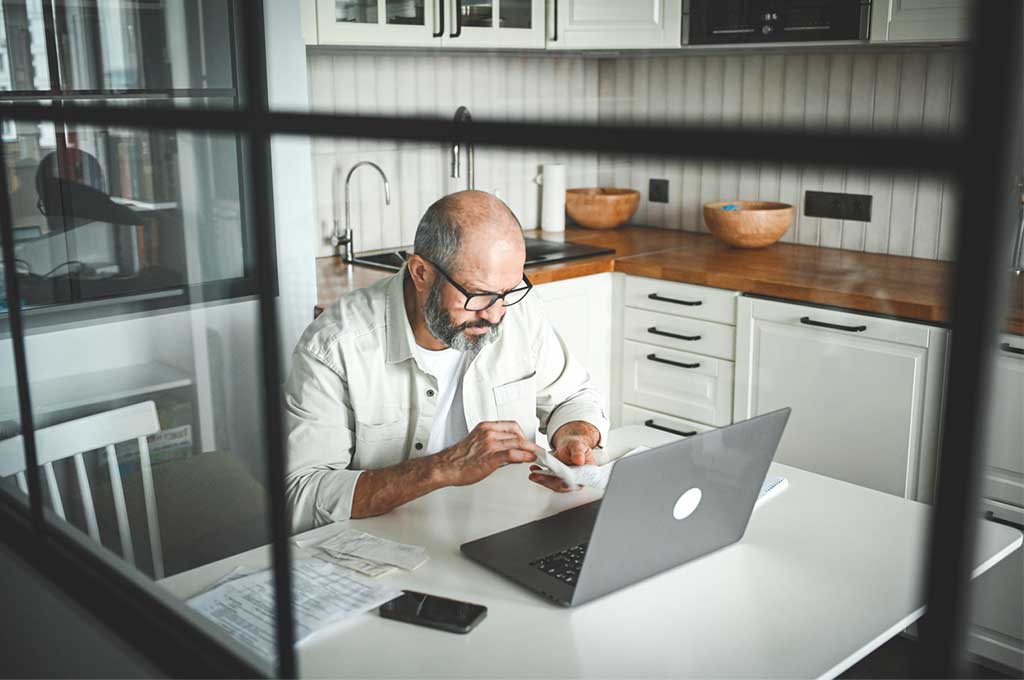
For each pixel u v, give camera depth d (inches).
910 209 124.9
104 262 93.0
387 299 71.4
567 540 57.2
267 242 30.0
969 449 16.9
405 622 48.3
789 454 114.8
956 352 16.8
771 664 44.7
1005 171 15.7
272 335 30.2
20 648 50.0
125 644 40.2
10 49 83.8
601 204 149.1
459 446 62.5
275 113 29.1
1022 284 91.8
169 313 97.4
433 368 73.4
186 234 97.7
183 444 99.5
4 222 48.6
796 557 56.3
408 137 25.3
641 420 130.4
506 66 146.3
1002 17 15.2
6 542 50.4
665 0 127.9
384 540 57.2
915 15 106.5
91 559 46.6
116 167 92.1
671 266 122.6
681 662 44.8
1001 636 94.2
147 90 92.1
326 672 43.9
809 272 117.3
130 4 89.7
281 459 30.9
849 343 106.6
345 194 129.6
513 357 76.5
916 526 61.1
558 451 71.6
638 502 49.1
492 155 146.6
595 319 128.8
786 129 18.2
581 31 133.8
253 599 50.0
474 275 65.1
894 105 123.9
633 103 154.4
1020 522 92.2
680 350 123.6
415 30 119.0
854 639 47.1
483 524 60.1
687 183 149.7
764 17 119.1
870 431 106.3
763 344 114.5
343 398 70.3
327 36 111.3
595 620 48.7
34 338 89.3
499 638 46.9
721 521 55.7
